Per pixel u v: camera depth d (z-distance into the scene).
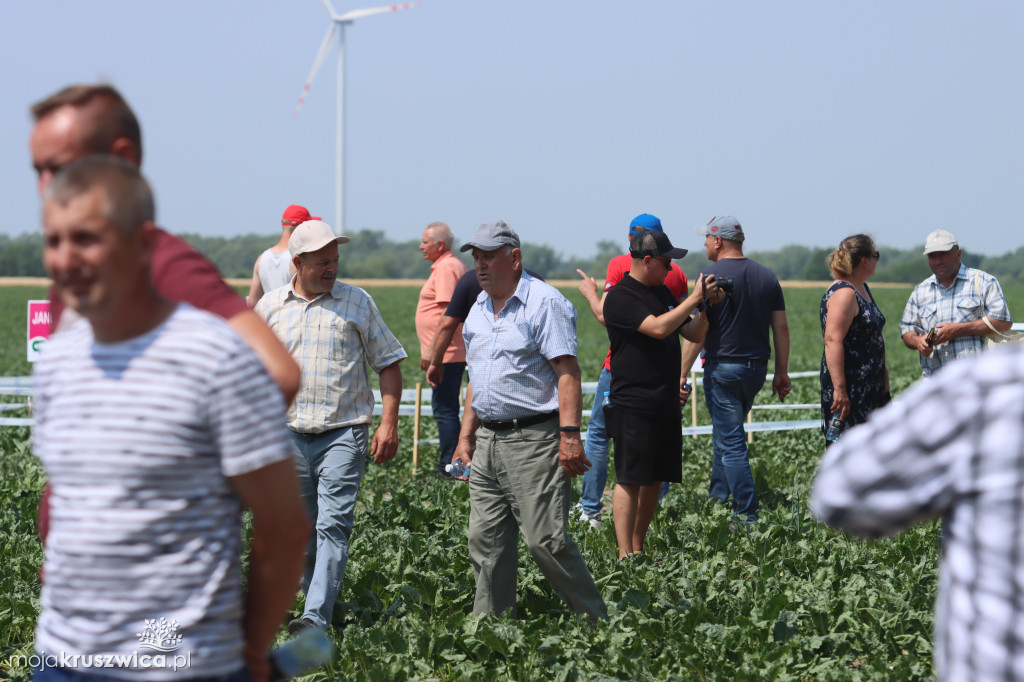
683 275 15.45
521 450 9.91
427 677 9.59
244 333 4.50
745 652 9.82
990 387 3.36
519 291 9.87
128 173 3.98
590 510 15.10
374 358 10.72
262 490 4.13
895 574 11.93
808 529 14.38
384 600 11.59
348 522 10.38
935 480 3.47
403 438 24.22
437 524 14.69
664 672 9.48
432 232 18.94
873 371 14.62
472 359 10.18
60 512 4.21
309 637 4.60
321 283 10.41
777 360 15.61
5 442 23.42
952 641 3.50
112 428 4.04
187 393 4.01
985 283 15.46
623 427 12.50
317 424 10.30
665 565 12.48
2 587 11.50
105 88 4.63
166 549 4.09
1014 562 3.30
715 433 15.50
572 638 10.05
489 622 10.16
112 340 4.11
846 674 9.20
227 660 4.27
